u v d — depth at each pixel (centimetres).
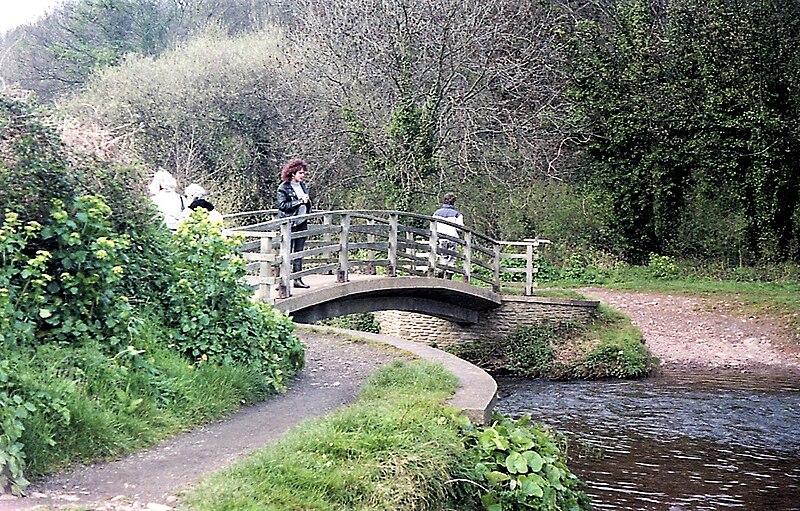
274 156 2550
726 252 2431
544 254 2412
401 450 534
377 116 2256
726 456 1068
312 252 1206
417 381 749
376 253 2038
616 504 869
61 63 3228
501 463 597
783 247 2381
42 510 416
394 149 2195
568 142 2562
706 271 2384
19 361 529
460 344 1797
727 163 2409
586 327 1797
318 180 2397
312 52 2359
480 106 2286
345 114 2231
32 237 613
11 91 649
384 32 2203
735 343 1825
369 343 973
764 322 1908
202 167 2530
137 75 2636
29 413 496
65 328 606
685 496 899
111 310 639
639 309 2041
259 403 703
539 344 1731
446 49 2203
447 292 1572
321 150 2375
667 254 2506
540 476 597
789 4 2356
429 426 586
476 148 2291
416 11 2194
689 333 1881
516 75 2314
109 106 2508
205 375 679
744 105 2359
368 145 2230
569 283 2306
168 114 2547
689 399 1437
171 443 571
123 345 630
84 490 463
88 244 637
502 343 1767
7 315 555
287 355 802
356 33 2230
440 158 2233
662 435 1180
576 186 2588
